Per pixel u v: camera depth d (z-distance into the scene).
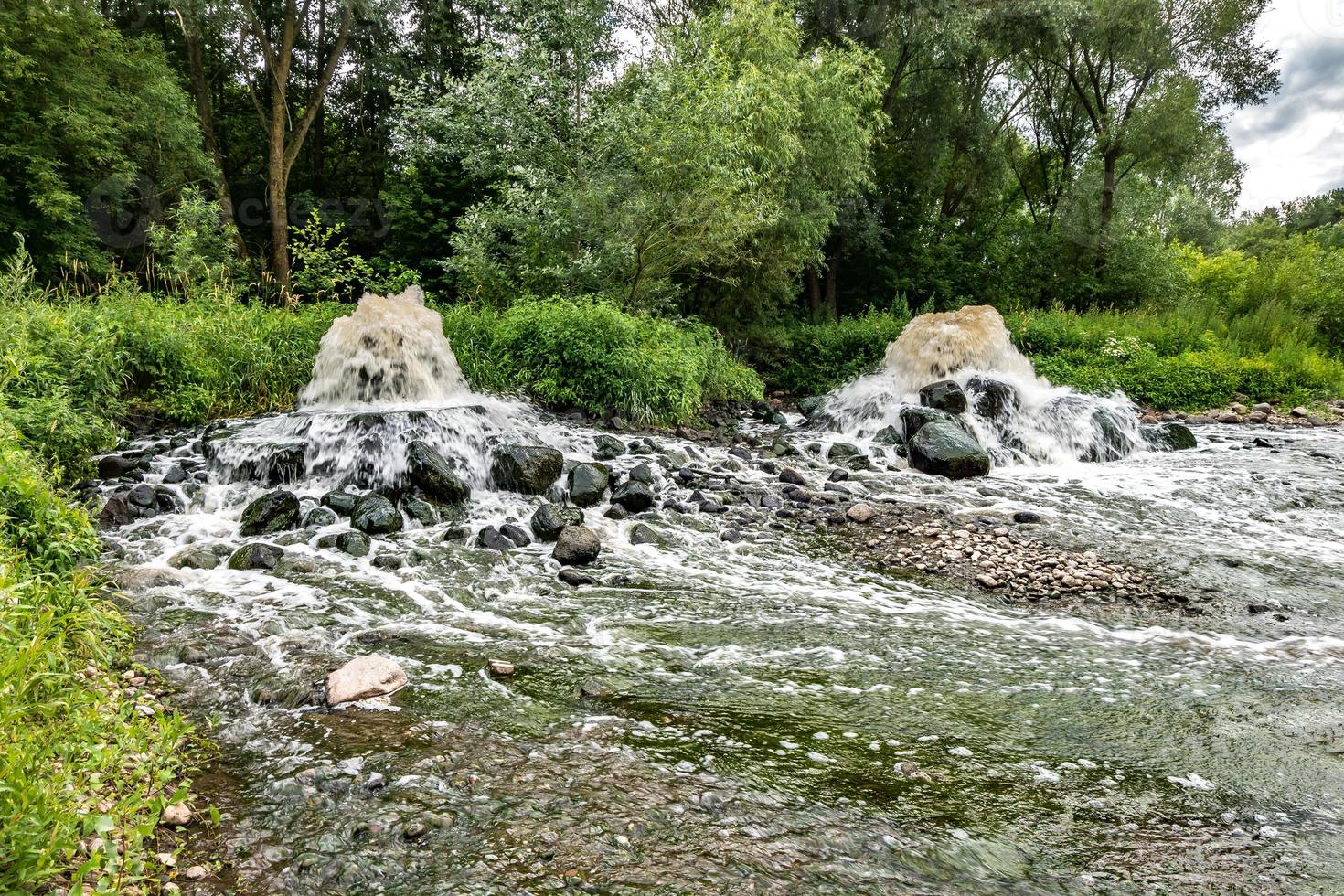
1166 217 40.25
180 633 5.10
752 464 11.05
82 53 18.44
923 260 27.16
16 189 17.05
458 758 3.64
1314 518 9.08
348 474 8.70
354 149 29.09
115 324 10.41
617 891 2.76
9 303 9.88
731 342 20.20
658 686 4.60
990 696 4.65
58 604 3.97
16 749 2.41
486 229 15.59
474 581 6.47
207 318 11.94
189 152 20.30
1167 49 26.11
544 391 12.64
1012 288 28.36
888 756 3.86
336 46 22.30
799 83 17.98
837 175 19.50
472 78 16.73
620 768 3.61
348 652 4.92
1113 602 6.53
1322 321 23.91
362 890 2.74
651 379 12.93
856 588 6.76
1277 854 3.14
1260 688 4.84
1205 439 13.94
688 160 14.08
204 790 3.32
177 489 8.16
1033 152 34.44
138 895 2.58
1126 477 11.00
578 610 5.93
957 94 26.16
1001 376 13.97
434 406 11.15
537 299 14.77
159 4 22.69
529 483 8.95
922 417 12.33
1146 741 4.11
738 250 17.66
